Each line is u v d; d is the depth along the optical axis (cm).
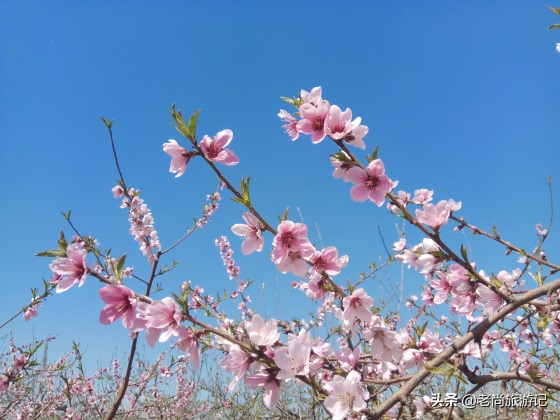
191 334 28
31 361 72
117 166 63
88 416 108
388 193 35
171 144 34
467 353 43
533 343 55
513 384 52
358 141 36
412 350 39
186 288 28
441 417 41
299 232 34
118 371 118
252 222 35
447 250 34
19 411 93
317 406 81
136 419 103
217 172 33
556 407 67
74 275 30
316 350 37
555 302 35
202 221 77
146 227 67
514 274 56
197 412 121
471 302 38
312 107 36
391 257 84
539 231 64
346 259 38
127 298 28
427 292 56
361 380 34
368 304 38
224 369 29
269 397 28
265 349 29
